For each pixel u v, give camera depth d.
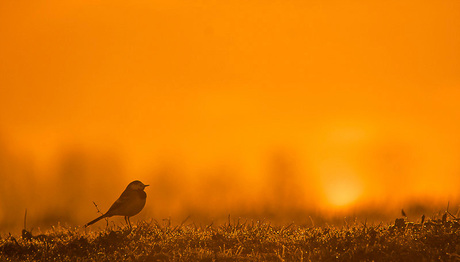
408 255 12.47
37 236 15.34
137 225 15.77
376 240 13.24
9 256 13.86
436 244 12.98
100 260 13.06
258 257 12.88
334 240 13.56
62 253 13.86
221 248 13.75
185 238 14.40
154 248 13.68
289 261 12.62
